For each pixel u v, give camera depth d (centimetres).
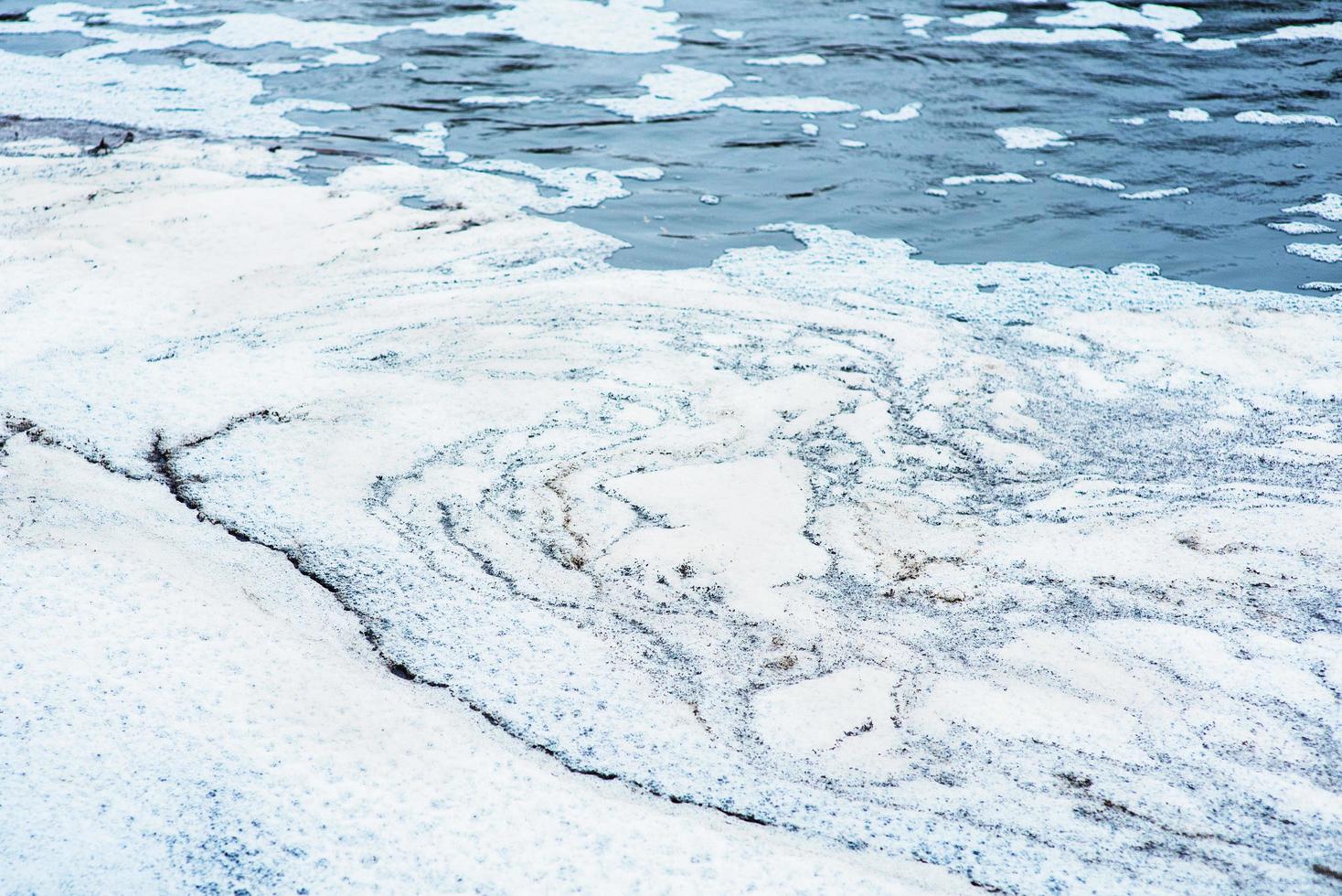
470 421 344
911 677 251
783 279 452
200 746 216
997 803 217
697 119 615
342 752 218
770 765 226
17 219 471
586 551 291
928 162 566
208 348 382
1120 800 218
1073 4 805
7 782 205
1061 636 263
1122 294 444
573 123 609
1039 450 345
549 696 241
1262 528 301
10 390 347
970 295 443
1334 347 402
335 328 400
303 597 266
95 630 242
